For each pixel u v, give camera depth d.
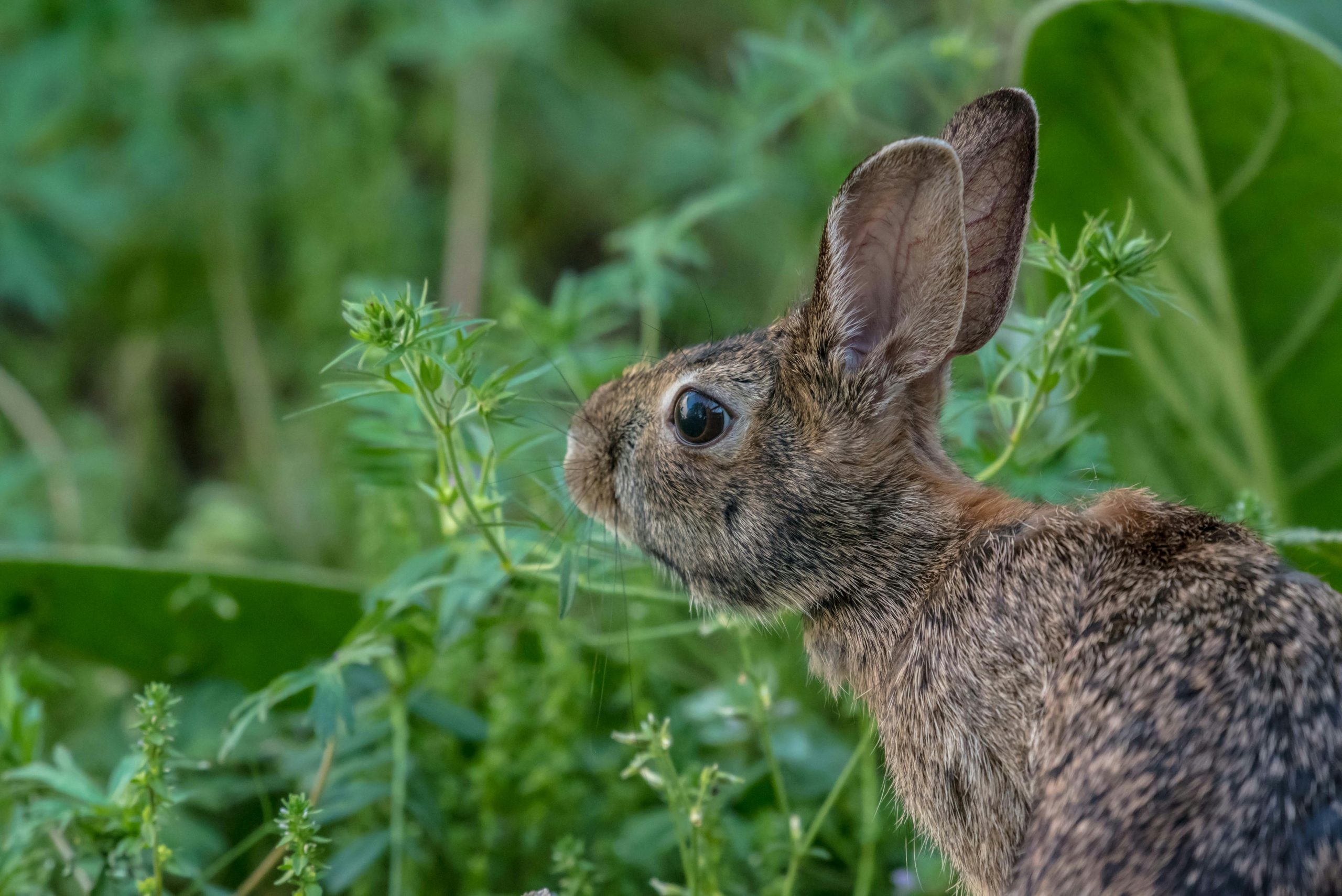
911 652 7.01
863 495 7.39
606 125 16.47
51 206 14.12
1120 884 5.47
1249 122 9.15
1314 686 5.64
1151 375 10.22
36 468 11.85
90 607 9.84
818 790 9.28
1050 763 6.05
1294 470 10.14
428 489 7.88
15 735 8.26
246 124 14.98
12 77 14.40
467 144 14.96
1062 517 6.93
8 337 15.46
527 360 7.61
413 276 14.84
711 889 7.67
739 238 14.99
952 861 6.96
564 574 7.55
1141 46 9.15
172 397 16.06
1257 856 5.32
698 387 7.54
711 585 7.71
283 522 13.82
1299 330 9.67
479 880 8.57
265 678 10.14
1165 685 5.82
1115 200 9.86
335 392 7.56
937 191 7.12
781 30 15.31
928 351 7.32
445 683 9.37
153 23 15.81
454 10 14.70
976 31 12.26
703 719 9.44
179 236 15.37
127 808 7.38
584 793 9.02
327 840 7.05
